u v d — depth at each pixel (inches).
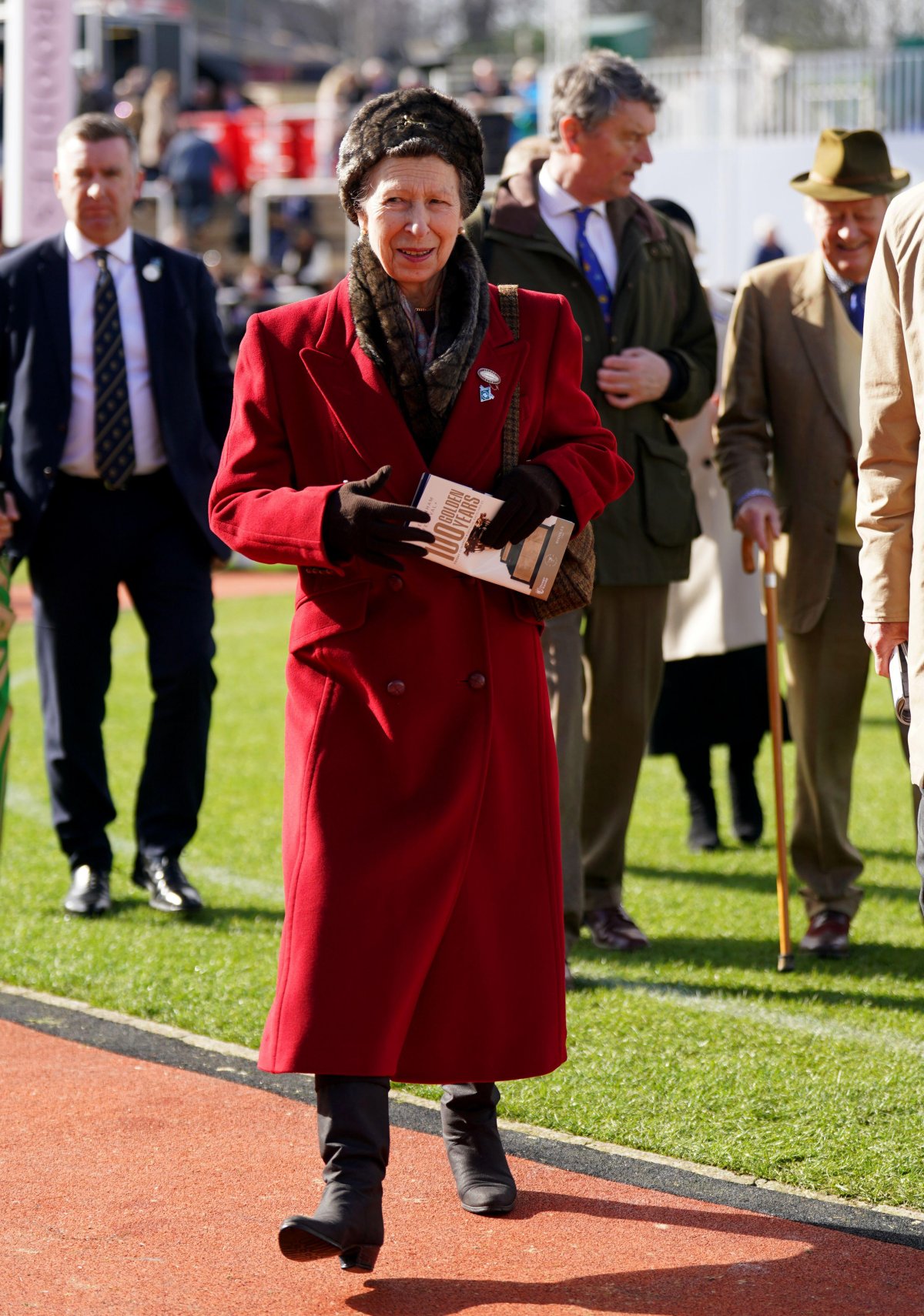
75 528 246.5
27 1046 195.3
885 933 250.1
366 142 140.3
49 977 217.8
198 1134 169.3
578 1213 151.7
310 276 1054.4
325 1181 134.3
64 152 244.7
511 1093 179.9
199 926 245.1
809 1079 184.5
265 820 320.5
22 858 289.9
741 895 271.9
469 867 140.8
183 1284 137.1
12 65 621.9
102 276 245.0
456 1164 154.7
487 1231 147.9
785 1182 158.1
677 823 328.5
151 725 254.2
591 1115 173.6
